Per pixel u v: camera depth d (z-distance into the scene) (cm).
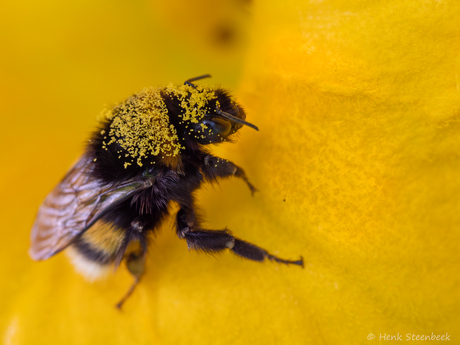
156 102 8
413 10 7
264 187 8
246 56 9
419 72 8
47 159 9
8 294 8
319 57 8
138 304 8
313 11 8
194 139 8
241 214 8
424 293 8
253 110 8
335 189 8
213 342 8
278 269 8
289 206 8
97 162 8
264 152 8
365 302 8
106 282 8
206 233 8
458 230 8
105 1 9
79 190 8
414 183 8
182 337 8
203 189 9
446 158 8
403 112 8
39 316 8
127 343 8
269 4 8
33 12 9
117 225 8
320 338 8
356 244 8
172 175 8
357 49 8
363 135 8
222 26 9
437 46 7
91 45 9
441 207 8
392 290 8
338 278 8
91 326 8
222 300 8
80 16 9
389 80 8
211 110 8
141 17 9
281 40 8
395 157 8
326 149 8
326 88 8
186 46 9
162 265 8
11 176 9
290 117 8
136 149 8
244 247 8
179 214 9
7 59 9
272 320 8
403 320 8
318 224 8
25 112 9
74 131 9
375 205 8
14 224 9
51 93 9
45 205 8
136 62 9
